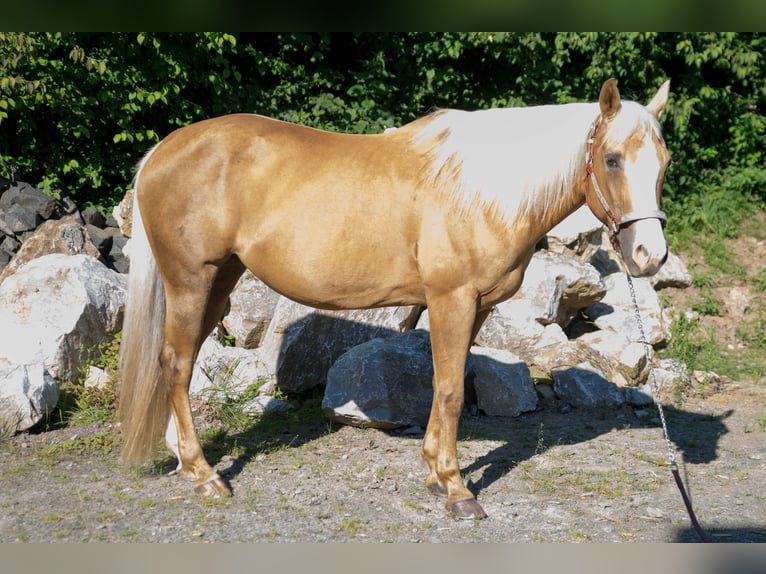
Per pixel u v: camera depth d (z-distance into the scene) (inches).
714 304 295.6
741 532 138.6
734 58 365.1
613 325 260.4
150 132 305.3
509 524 140.2
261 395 207.3
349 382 193.9
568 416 210.7
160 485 154.3
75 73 291.9
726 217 352.2
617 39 347.3
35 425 183.0
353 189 142.7
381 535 134.0
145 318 154.7
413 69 370.6
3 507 141.5
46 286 208.4
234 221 149.3
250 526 135.9
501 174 137.3
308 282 146.6
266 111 344.8
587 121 139.3
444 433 144.9
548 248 261.0
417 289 145.5
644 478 165.3
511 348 234.7
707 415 214.7
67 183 307.6
